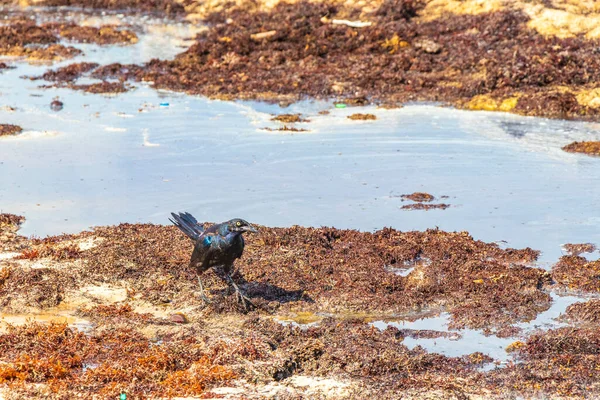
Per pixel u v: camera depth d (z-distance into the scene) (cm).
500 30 3038
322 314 1188
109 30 3841
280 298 1227
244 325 1123
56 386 934
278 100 2666
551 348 1052
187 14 4403
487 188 1788
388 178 1861
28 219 1583
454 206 1673
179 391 923
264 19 3641
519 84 2633
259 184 1819
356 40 3192
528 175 1875
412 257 1400
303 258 1370
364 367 993
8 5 4806
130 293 1245
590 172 1888
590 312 1163
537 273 1305
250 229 1122
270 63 3092
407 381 959
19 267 1322
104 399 906
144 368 975
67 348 1041
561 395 928
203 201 1700
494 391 939
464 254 1398
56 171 1900
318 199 1719
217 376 958
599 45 2836
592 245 1451
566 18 2986
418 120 2386
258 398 910
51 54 3372
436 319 1177
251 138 2209
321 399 913
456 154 2045
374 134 2236
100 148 2102
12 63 3253
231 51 3238
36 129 2277
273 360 996
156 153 2062
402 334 1116
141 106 2584
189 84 2883
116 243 1423
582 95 2481
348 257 1384
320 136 2225
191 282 1279
